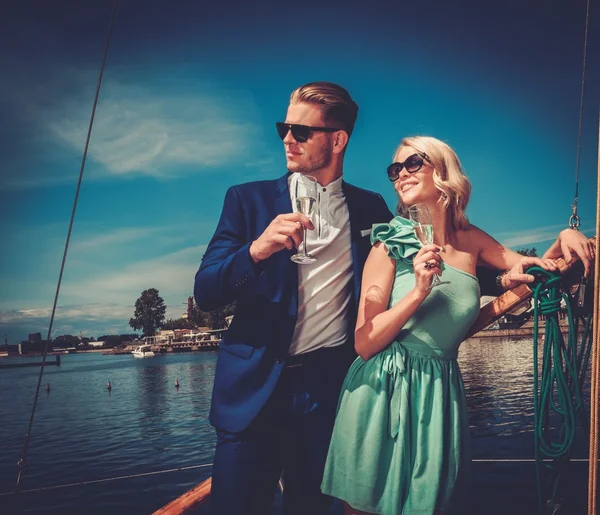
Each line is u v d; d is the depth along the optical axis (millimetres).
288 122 1881
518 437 18125
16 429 33656
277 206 1913
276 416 1795
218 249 1829
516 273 1623
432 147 1694
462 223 1764
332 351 1898
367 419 1562
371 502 1513
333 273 1879
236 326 1854
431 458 1499
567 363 1516
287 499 1881
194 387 53469
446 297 1581
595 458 1279
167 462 21062
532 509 8000
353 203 1979
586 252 1542
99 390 57312
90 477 18844
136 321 154375
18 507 12484
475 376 37781
